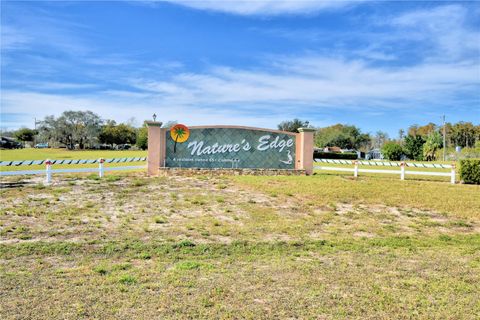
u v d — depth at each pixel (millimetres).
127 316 4816
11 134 115375
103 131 85312
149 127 19562
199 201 13445
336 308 5172
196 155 20359
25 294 5477
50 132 81562
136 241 8719
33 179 17609
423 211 13109
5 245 8148
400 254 8203
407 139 63500
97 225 10078
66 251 7812
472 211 12992
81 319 4727
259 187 16094
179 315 4863
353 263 7434
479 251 8578
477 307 5281
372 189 15750
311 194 14867
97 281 6039
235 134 20750
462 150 72188
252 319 4809
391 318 4910
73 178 17828
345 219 11875
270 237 9570
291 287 5945
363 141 102250
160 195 14320
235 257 7734
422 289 5961
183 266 6898
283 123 69438
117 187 15625
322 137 96438
